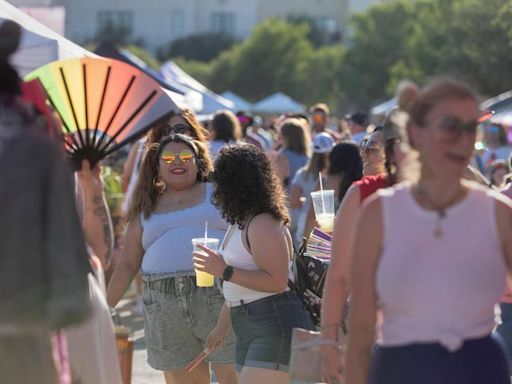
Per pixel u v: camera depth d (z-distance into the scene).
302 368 9.19
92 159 9.75
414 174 7.49
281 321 10.86
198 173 12.88
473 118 7.32
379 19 136.25
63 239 7.34
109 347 9.00
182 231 12.54
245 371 10.84
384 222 7.39
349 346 7.65
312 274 11.20
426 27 93.62
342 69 139.50
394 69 118.69
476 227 7.31
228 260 11.12
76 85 9.70
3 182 7.26
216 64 160.50
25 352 7.49
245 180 10.88
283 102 95.69
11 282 7.26
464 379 7.29
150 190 12.84
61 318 7.30
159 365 12.70
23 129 7.40
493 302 7.41
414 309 7.35
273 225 10.88
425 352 7.33
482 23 60.88
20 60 14.65
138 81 9.75
